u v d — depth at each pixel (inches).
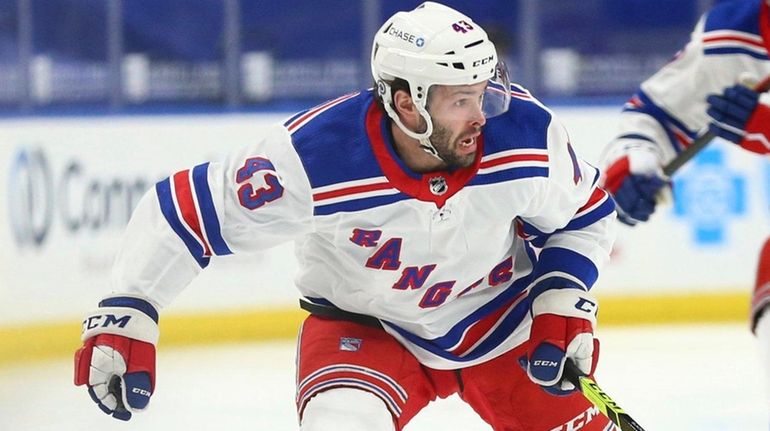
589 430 464.4
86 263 1076.5
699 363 952.9
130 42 1174.3
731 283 1181.7
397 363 454.6
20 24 1129.4
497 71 406.3
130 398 426.0
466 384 473.4
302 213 419.2
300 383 451.8
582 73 1247.5
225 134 1154.0
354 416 426.3
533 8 1237.1
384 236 424.2
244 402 828.0
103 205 1090.7
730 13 574.6
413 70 397.1
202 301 1103.6
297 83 1222.9
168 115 1130.7
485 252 434.6
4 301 1024.9
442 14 406.6
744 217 1182.9
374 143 410.6
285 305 1123.3
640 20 1245.7
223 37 1203.9
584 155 1203.9
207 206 422.9
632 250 1168.8
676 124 597.6
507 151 414.9
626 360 975.0
